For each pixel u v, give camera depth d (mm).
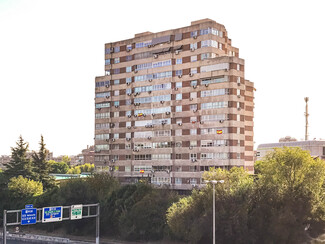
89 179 85125
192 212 59281
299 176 61406
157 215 67375
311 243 59438
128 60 103500
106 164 105375
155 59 97938
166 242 65438
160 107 96062
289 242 55625
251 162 102000
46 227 84188
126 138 101688
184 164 90688
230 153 84438
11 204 92500
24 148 107812
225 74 86375
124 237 70250
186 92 92062
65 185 82062
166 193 70250
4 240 51125
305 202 56719
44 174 108188
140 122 99375
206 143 87688
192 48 91938
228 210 56344
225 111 85625
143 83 99688
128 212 70688
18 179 95375
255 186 59688
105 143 106188
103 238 74250
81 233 77688
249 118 103000
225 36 93812
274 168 62344
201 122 88562
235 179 66062
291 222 54500
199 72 90312
